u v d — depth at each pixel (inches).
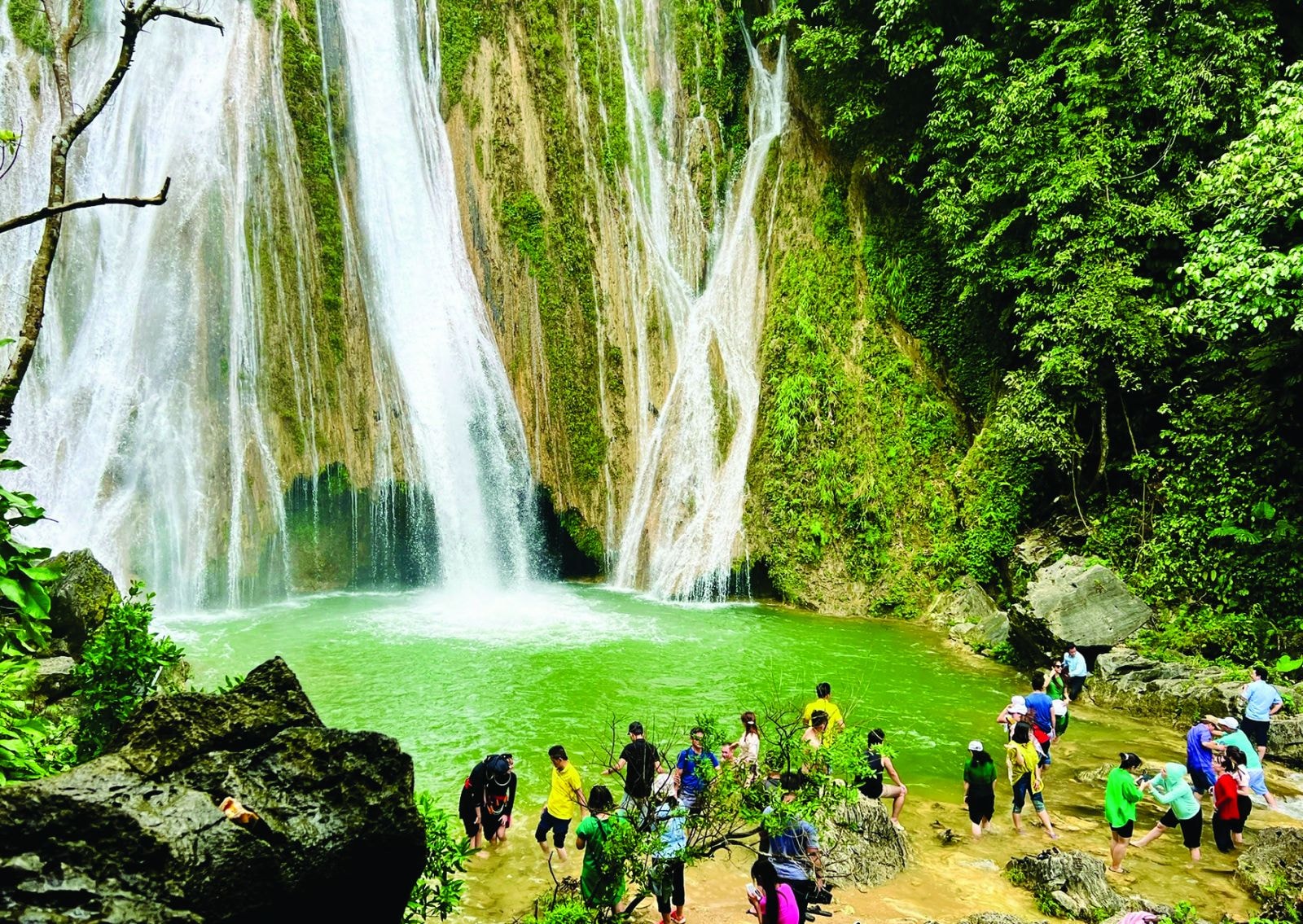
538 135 1034.7
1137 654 629.0
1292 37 788.6
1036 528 828.6
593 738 489.1
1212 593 677.3
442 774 433.4
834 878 343.6
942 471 916.0
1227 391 698.8
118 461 761.6
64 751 254.7
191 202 826.2
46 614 165.9
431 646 660.7
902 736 529.3
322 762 147.8
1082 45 776.3
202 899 121.5
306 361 871.1
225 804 132.9
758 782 257.6
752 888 276.5
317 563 873.5
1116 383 781.3
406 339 940.6
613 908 249.4
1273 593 645.9
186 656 600.1
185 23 882.8
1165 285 754.2
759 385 1003.3
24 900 114.2
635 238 1074.1
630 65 1130.7
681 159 1131.3
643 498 1003.9
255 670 165.9
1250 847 377.1
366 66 968.9
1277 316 565.3
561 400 998.4
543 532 999.0
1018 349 868.6
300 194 892.0
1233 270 564.1
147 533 759.1
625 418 1023.0
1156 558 715.4
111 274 806.5
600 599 894.4
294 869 132.7
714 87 1146.0
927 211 912.9
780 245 1054.4
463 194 1010.7
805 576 900.6
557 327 1004.6
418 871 157.3
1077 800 448.5
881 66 964.0
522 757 459.5
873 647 732.0
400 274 956.0
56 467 738.2
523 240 1005.2
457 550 925.2
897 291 975.0
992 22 888.3
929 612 844.0
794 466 932.0
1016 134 783.7
